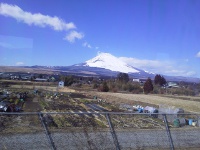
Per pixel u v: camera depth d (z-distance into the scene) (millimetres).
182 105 54500
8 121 15969
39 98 60375
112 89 103625
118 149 13242
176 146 15438
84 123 19781
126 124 19797
